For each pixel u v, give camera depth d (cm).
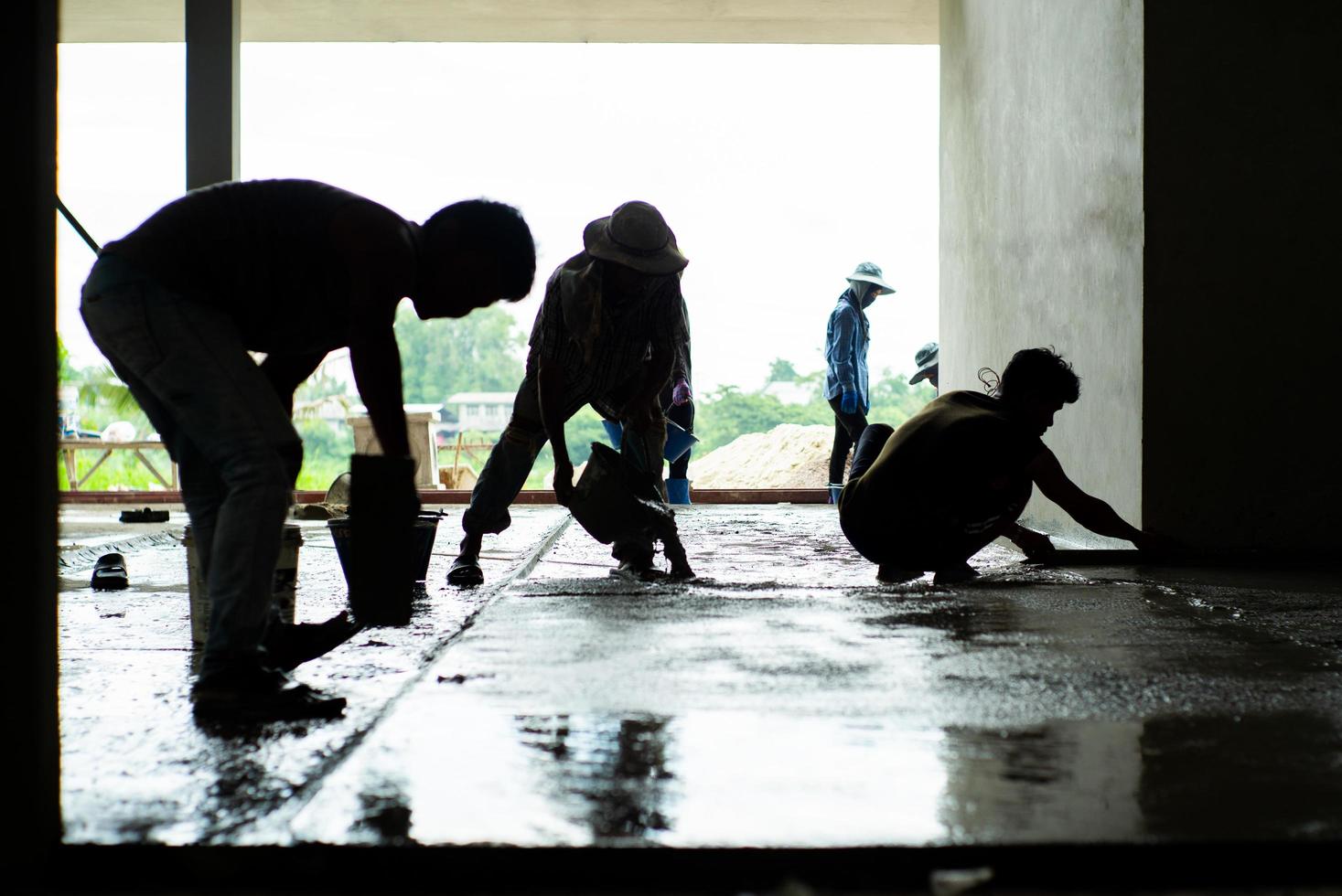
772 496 1234
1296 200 568
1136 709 247
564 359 457
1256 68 565
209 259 253
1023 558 584
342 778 199
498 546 666
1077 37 648
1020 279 759
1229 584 455
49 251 172
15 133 167
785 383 4994
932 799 188
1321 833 172
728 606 392
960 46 930
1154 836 171
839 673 282
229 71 1051
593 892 167
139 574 546
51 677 172
